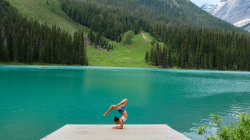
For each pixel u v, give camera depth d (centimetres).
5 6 17275
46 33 12988
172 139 782
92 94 2400
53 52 12000
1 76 4184
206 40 14425
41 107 1688
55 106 1736
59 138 775
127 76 5300
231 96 2489
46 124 1239
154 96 2367
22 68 7269
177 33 18500
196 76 6138
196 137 1092
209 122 1368
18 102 1859
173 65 13238
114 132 871
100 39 18638
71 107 1714
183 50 13150
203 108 1784
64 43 12575
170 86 3391
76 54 12494
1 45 9731
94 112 1566
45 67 8388
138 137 804
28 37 11362
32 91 2502
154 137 806
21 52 10581
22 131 1105
